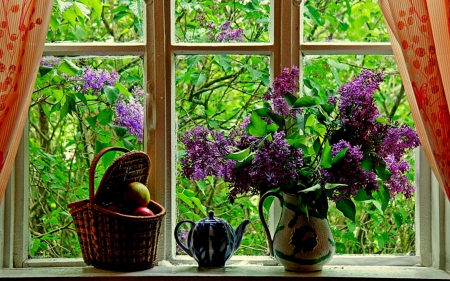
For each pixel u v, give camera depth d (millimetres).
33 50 1301
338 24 2412
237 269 1521
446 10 1254
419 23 1284
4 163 1307
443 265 1552
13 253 1585
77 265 1597
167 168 1613
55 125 2186
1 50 1275
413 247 2111
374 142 1415
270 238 1502
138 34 2332
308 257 1439
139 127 1831
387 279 1434
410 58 1287
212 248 1472
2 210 1565
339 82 2135
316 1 2395
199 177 1458
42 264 1588
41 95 2041
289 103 1443
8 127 1280
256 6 2172
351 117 1396
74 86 1919
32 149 2072
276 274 1455
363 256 1613
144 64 1619
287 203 1469
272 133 1464
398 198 2098
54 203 2121
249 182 1410
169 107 1617
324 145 1464
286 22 1614
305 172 1409
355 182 1369
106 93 1792
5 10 1282
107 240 1421
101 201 1444
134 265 1455
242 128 1508
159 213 1477
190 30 2219
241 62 2143
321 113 1425
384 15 1342
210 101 2293
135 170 1503
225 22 2139
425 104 1280
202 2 2205
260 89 2199
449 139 1269
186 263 1603
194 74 2092
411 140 1395
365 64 2395
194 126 2195
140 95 1864
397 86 2434
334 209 2225
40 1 1308
